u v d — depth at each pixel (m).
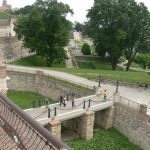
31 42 60.47
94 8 61.69
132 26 61.47
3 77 12.77
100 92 35.81
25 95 44.62
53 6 59.91
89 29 64.50
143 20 60.94
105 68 69.19
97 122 35.22
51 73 47.03
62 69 51.41
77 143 29.89
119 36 58.09
